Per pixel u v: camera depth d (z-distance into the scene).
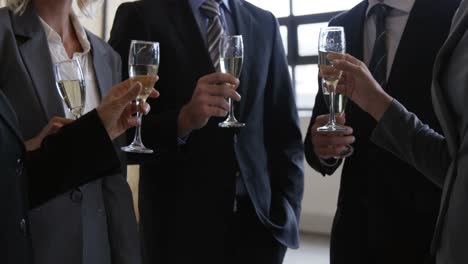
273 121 1.75
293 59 6.68
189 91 1.55
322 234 5.87
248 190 1.55
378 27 1.58
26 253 0.80
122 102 1.04
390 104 1.15
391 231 1.46
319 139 1.42
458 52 0.94
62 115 1.28
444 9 1.46
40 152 1.05
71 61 1.16
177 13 1.63
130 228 1.42
